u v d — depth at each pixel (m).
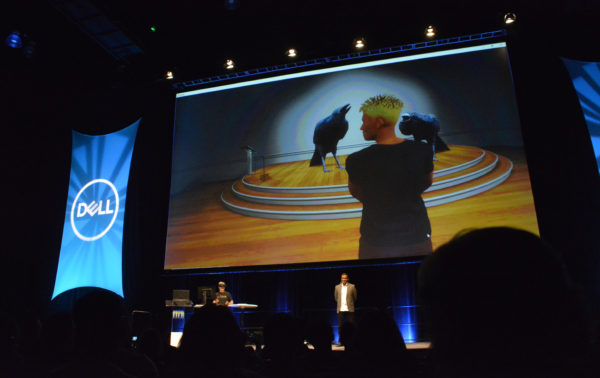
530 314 0.39
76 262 8.90
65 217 9.20
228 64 8.61
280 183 7.96
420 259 7.02
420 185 7.34
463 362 0.40
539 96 7.34
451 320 0.41
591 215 6.79
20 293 8.98
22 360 1.89
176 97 9.03
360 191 7.55
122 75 9.23
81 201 9.24
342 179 7.69
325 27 8.41
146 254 8.67
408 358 1.88
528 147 7.18
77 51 8.93
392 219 7.29
